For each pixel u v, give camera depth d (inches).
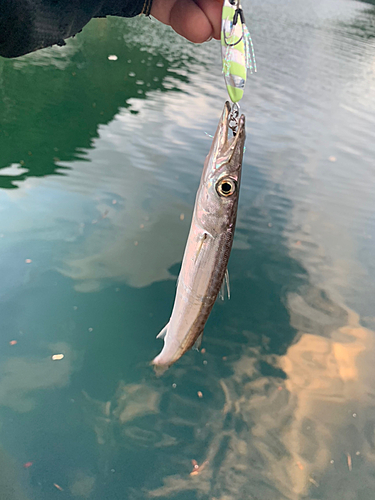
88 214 36.1
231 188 9.5
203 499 18.7
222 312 28.4
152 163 45.7
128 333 26.0
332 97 72.3
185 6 9.7
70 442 20.4
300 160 49.7
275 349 26.0
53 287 28.5
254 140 53.1
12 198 37.0
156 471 19.7
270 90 71.7
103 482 18.9
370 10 219.8
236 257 33.3
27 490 18.4
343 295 30.6
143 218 36.4
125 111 60.6
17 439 20.2
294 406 22.9
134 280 29.9
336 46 114.7
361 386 24.3
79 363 23.9
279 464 20.4
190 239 10.1
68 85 70.1
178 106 63.9
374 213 40.7
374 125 62.3
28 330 25.5
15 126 52.7
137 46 103.4
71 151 47.4
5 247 31.2
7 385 22.4
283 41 111.2
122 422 21.5
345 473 20.2
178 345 10.8
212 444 21.0
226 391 23.5
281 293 30.4
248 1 186.4
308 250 34.9
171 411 22.3
